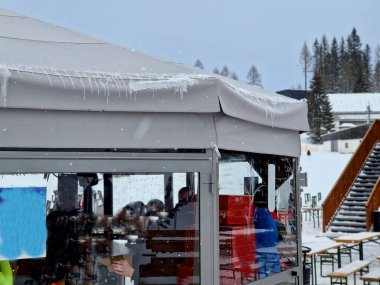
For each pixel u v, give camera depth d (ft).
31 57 14.89
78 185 15.40
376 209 74.49
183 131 15.60
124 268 16.01
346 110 321.11
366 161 88.17
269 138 19.10
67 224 15.39
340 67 480.23
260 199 19.67
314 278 43.01
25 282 15.03
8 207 14.02
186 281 16.06
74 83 13.89
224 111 15.52
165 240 16.17
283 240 20.88
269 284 19.45
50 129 14.07
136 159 15.37
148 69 15.81
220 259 17.10
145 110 14.70
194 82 15.06
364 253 60.54
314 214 91.20
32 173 14.30
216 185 16.22
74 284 15.55
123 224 15.99
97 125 14.58
